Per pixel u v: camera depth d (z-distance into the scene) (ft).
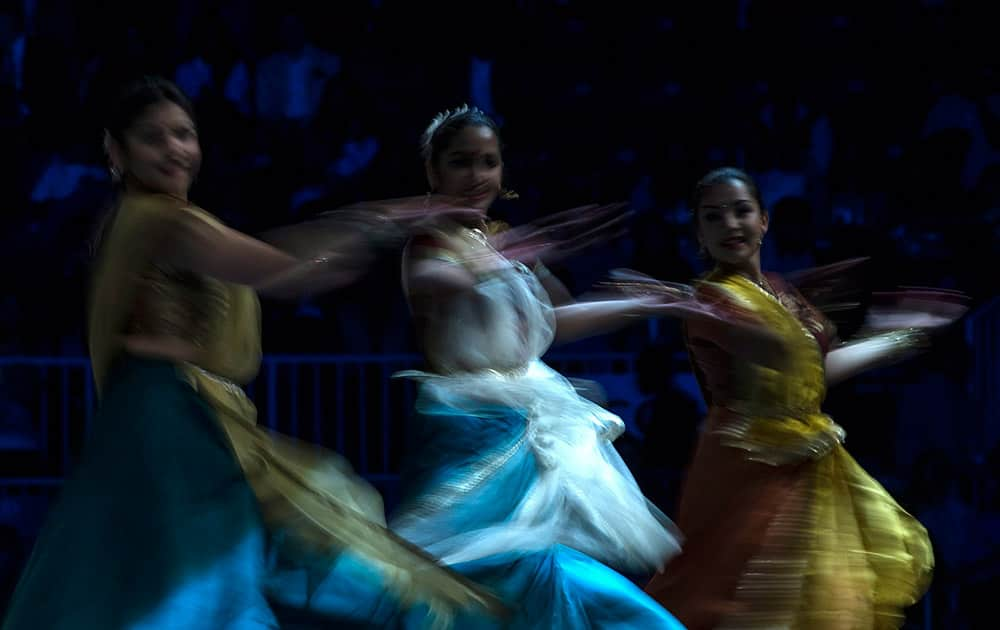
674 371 59.26
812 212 71.82
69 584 22.47
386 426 57.62
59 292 64.28
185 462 23.13
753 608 31.01
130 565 22.49
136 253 23.85
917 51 78.02
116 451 23.17
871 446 60.13
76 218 65.82
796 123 75.10
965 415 58.03
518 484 27.30
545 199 71.26
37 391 57.72
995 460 58.34
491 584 26.76
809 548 31.35
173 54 73.77
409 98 74.08
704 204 33.78
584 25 78.18
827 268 36.70
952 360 60.95
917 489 56.03
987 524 55.88
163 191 24.75
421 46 76.33
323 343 61.00
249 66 73.77
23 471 57.00
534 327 29.01
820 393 32.94
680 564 32.14
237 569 22.74
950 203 72.43
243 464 23.63
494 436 27.58
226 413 23.85
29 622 22.40
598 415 28.73
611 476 28.17
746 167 73.67
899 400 58.59
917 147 73.72
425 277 28.30
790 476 32.04
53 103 69.82
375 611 24.30
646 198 71.97
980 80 77.05
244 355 24.89
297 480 23.91
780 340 32.42
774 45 78.18
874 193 73.10
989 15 78.48
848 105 76.33
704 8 79.51
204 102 70.69
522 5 77.61
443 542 26.68
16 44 72.18
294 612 23.84
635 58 77.56
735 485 32.09
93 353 24.35
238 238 23.75
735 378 32.58
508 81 76.43
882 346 35.01
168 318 23.95
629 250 67.97
